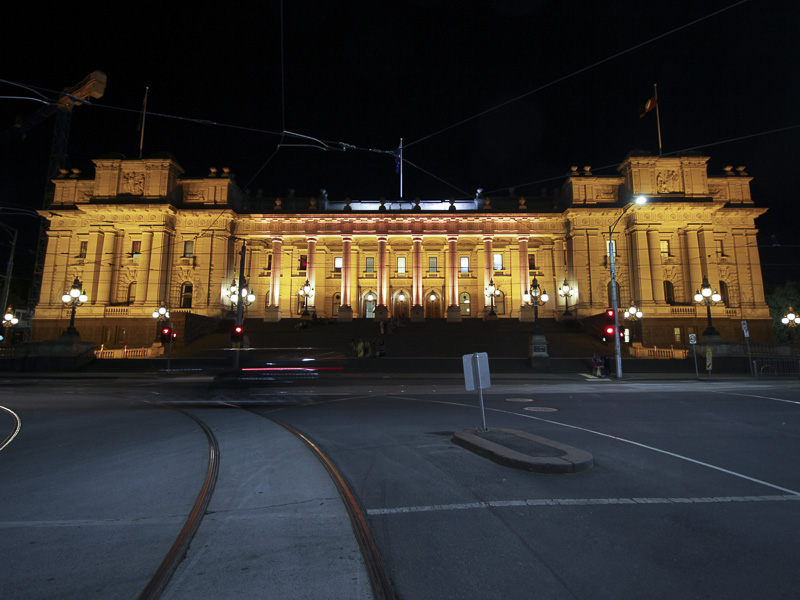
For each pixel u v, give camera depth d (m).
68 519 5.43
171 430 11.03
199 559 4.34
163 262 48.91
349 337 41.97
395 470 7.37
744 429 10.88
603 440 9.56
